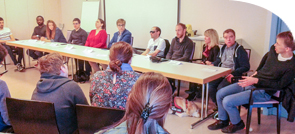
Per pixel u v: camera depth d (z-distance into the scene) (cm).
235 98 245
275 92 244
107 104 169
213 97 321
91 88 173
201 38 412
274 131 266
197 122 282
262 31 400
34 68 561
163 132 80
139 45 575
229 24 435
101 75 173
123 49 174
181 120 297
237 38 428
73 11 711
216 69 289
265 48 373
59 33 562
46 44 482
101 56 358
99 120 155
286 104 235
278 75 236
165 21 517
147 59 344
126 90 167
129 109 82
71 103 174
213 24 455
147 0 538
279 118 247
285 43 229
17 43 489
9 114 170
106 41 496
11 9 646
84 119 159
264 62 268
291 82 233
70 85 175
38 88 174
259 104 243
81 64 451
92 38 495
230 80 294
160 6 519
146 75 86
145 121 78
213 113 304
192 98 361
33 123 168
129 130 79
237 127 258
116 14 605
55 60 177
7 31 568
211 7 452
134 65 302
